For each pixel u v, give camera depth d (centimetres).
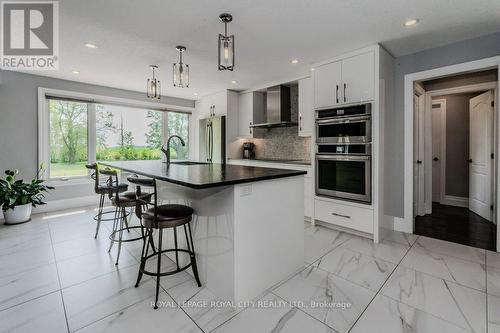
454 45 277
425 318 157
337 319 157
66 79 420
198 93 531
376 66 279
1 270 219
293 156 463
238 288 169
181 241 223
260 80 431
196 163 359
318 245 275
